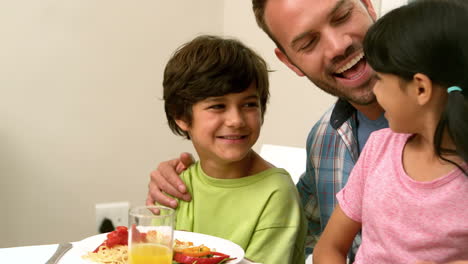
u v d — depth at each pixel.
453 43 0.74
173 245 0.92
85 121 2.30
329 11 1.06
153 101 2.43
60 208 2.31
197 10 2.49
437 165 0.84
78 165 2.31
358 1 1.10
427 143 0.86
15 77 2.17
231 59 1.17
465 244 0.80
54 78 2.24
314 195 1.42
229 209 1.21
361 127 1.26
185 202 1.26
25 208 2.25
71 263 0.86
